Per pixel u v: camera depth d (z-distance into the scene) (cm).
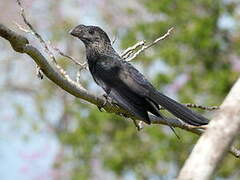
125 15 1842
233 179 1680
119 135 1673
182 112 781
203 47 1667
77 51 2030
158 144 1648
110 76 871
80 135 1705
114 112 841
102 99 816
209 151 548
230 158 1667
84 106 1725
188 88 1675
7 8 1962
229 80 1678
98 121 1691
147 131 1644
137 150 1673
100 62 906
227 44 1731
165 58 1672
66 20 2023
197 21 1678
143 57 1688
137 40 1703
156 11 1708
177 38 1684
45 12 2030
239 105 558
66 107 1820
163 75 1661
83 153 1725
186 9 1705
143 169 1677
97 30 938
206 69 1712
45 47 818
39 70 739
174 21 1702
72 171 1794
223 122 555
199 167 544
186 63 1692
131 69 886
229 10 1738
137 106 822
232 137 551
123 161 1680
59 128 1995
